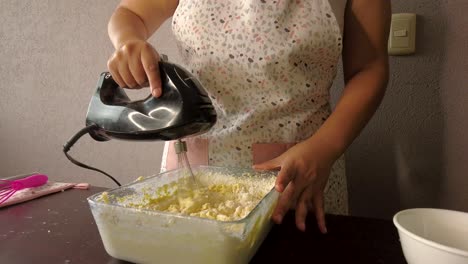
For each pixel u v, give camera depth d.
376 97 0.56
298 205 0.48
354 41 0.59
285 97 0.57
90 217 0.53
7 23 1.22
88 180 1.22
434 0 0.71
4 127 1.32
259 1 0.53
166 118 0.38
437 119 0.74
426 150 0.76
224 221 0.32
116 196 0.43
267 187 0.50
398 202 0.80
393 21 0.73
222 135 0.60
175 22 0.61
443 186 0.76
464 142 0.73
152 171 1.10
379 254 0.40
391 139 0.78
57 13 1.13
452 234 0.36
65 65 1.17
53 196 0.64
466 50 0.70
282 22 0.53
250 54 0.55
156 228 0.35
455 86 0.72
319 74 0.59
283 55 0.54
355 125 0.53
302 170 0.46
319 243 0.43
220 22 0.56
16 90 1.27
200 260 0.34
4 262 0.38
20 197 0.60
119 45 0.48
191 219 0.34
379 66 0.58
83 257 0.40
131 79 0.44
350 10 0.58
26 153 1.31
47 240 0.44
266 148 0.59
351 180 0.84
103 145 1.16
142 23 0.65
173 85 0.39
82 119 1.19
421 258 0.30
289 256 0.39
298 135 0.59
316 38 0.53
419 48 0.73
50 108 1.23
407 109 0.76
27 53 1.22
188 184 0.52
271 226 0.47
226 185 0.53
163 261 0.36
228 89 0.59
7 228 0.48
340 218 0.51
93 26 1.09
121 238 0.37
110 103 0.44
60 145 1.24
